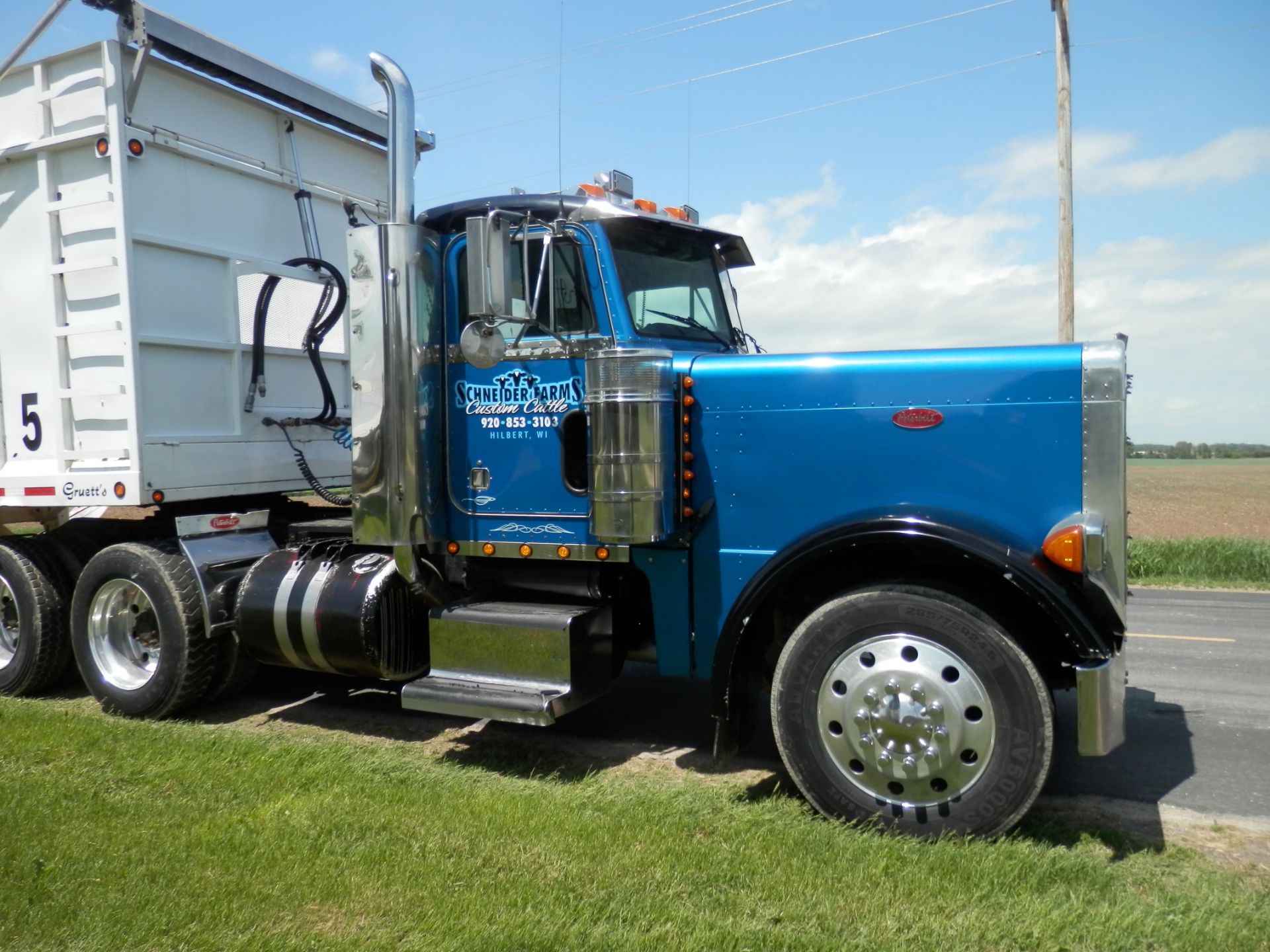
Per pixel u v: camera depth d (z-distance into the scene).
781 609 4.20
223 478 5.73
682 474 4.32
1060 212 14.34
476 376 4.66
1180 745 5.02
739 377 4.25
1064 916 3.03
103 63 5.15
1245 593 10.86
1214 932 2.93
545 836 3.64
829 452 4.10
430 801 4.01
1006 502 3.84
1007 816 3.54
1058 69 14.37
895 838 3.61
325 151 6.62
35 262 5.52
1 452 5.83
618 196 4.85
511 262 4.25
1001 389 3.85
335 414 6.36
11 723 5.21
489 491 4.65
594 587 4.58
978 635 3.55
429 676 4.65
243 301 5.94
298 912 3.10
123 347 5.25
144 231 5.31
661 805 3.96
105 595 5.64
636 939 2.91
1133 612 9.41
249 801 4.06
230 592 5.43
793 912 3.07
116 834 3.69
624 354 4.07
